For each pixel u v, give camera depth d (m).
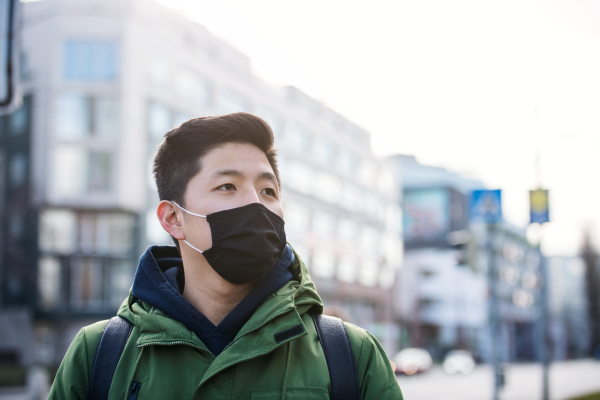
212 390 1.34
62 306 23.09
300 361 1.43
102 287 24.34
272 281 1.50
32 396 12.99
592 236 71.19
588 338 78.56
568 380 27.92
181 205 1.53
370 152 47.44
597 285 72.25
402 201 58.75
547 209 11.88
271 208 1.55
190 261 1.54
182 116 27.56
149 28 26.36
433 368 41.09
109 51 25.20
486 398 16.67
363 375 1.50
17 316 24.92
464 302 54.47
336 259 41.25
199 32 29.72
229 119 1.54
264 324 1.39
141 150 25.39
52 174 24.45
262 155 1.56
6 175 25.59
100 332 1.53
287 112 36.84
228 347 1.37
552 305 74.12
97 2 25.47
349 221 43.50
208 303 1.52
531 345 68.00
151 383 1.36
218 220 1.46
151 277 1.52
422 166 63.22
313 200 39.06
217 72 30.22
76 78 25.08
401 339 51.53
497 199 10.81
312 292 1.55
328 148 41.84
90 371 1.46
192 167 1.52
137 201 25.05
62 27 25.25
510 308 63.09
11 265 24.70
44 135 24.88
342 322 1.59
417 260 56.72
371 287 45.84
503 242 62.84
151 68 26.25
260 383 1.37
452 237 11.95
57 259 24.72
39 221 24.25
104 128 24.81
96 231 24.64
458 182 60.94
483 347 51.62
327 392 1.41
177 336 1.39
